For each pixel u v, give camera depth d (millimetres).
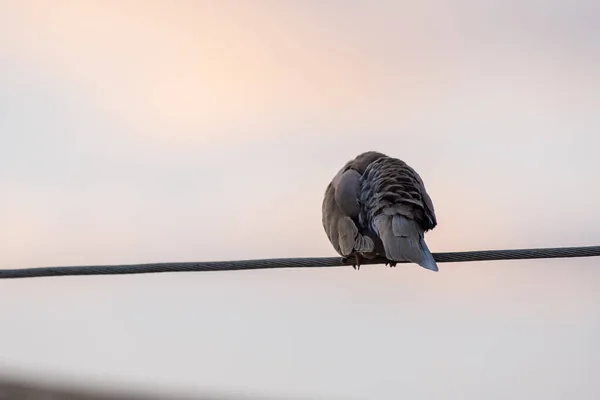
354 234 14094
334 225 14539
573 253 14242
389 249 13414
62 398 23797
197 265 14891
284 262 14750
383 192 13852
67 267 15164
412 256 13281
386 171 14117
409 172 14125
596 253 14203
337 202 14406
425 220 13820
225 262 14805
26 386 24000
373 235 14102
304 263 14734
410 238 13438
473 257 14297
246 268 14781
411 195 13766
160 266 14930
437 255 14297
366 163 14930
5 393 23812
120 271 15062
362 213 14203
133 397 23641
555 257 14289
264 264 14781
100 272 15109
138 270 15023
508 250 14281
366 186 14266
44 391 23750
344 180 14539
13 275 15203
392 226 13539
